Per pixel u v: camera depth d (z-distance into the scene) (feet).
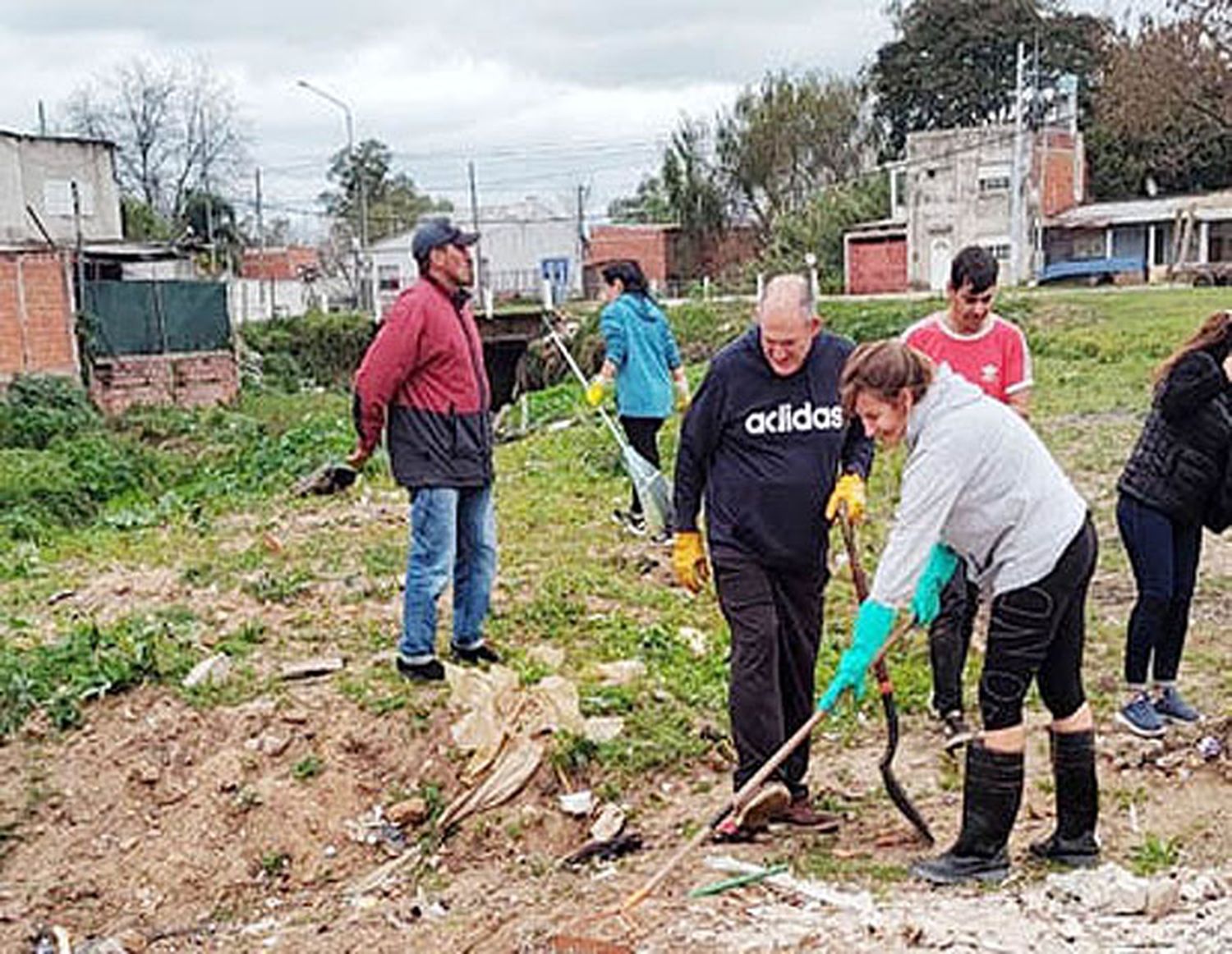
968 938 12.73
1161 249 158.40
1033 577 13.64
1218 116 125.39
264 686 20.52
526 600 25.23
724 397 15.93
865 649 13.94
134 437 77.61
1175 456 17.65
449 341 19.49
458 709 19.06
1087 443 42.65
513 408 69.92
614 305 30.71
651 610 25.03
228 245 191.52
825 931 13.16
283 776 18.35
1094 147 176.24
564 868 16.25
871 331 91.66
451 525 20.04
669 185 204.03
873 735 19.26
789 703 16.44
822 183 200.54
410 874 16.84
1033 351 72.08
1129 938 12.69
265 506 40.78
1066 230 161.99
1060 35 198.39
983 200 158.10
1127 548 18.26
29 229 124.67
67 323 85.56
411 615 20.12
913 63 204.03
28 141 125.59
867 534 30.91
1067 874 14.28
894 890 14.24
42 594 28.12
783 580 16.22
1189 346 17.72
